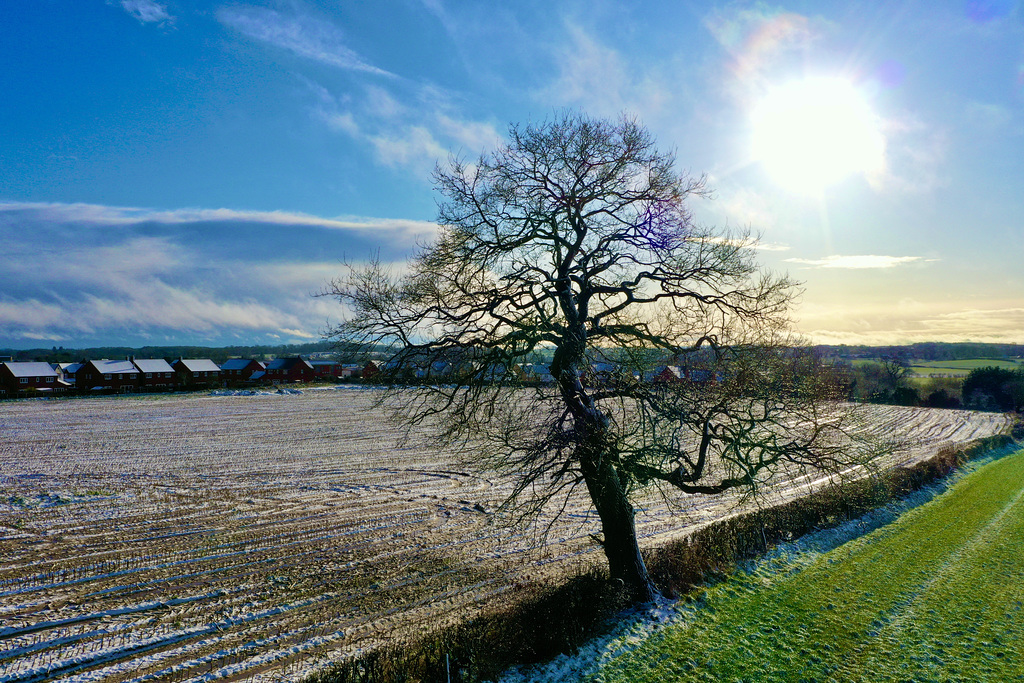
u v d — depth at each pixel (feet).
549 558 64.59
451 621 48.08
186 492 95.04
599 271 50.96
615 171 50.08
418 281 49.55
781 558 64.80
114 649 44.14
